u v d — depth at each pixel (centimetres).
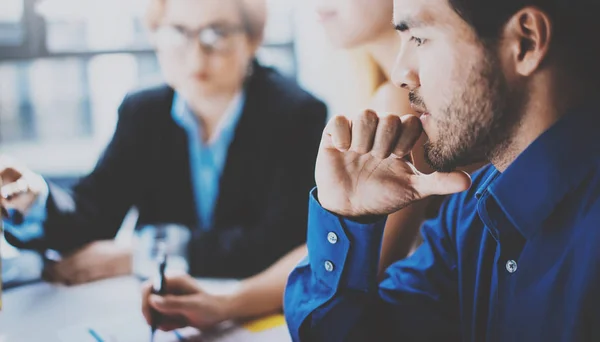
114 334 109
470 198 96
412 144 82
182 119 177
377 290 97
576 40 68
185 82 170
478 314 88
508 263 79
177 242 156
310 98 173
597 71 69
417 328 98
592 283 68
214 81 168
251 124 171
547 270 74
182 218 180
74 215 154
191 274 151
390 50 126
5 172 139
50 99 385
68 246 147
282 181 164
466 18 69
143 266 145
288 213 160
